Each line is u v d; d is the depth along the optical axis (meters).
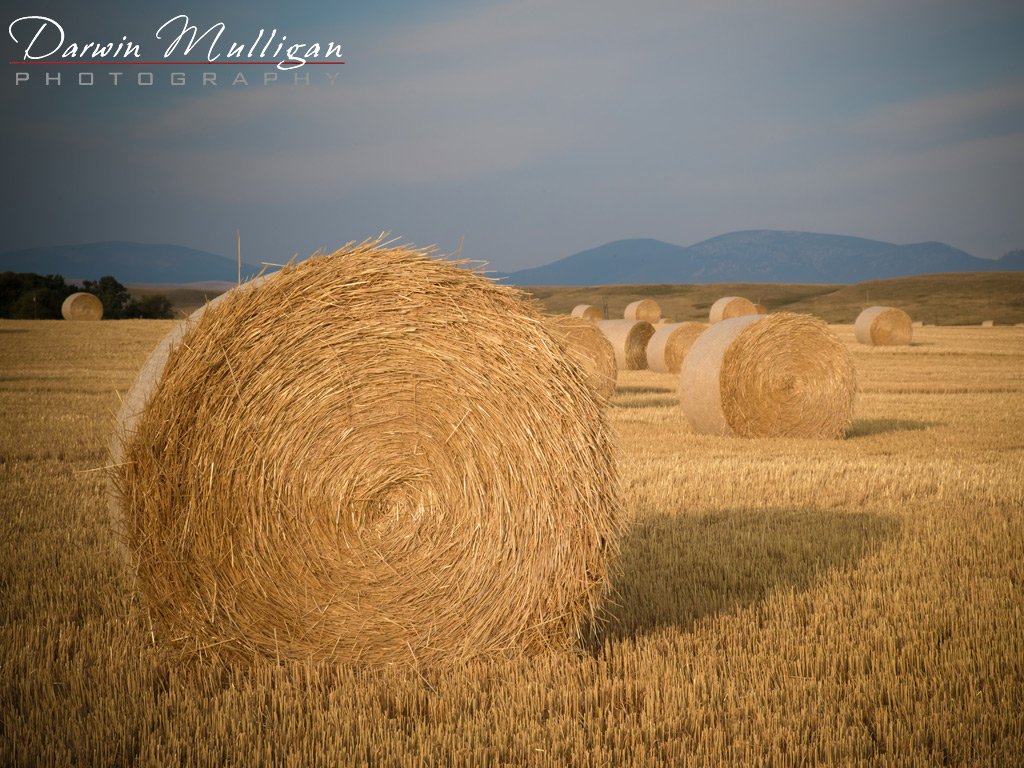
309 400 5.04
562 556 5.18
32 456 11.12
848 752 3.89
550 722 4.11
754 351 14.26
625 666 4.83
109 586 5.90
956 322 80.75
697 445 13.21
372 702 4.44
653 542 7.52
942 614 5.58
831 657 4.86
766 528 8.05
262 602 5.00
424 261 5.27
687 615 5.64
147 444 4.89
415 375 5.16
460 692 4.57
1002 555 7.00
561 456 5.19
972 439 13.91
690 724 4.20
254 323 4.99
